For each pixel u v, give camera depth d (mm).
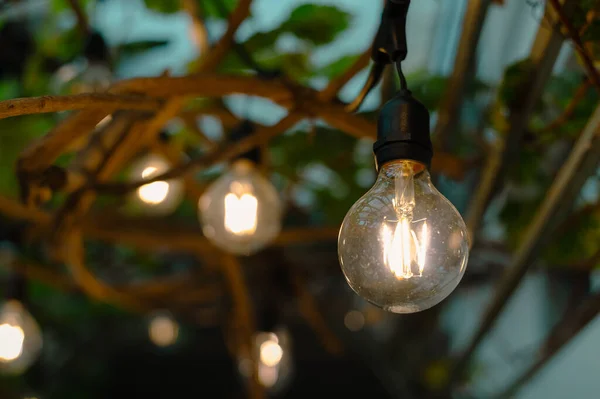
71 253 1557
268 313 2074
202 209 1309
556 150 1289
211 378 3736
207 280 2139
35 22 1720
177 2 1333
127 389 3676
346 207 1632
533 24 1470
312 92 972
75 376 3184
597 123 887
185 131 1501
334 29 1209
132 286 2049
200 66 1041
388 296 710
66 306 2898
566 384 2285
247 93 942
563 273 1876
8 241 1829
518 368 2186
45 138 945
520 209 1347
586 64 880
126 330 3287
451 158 1151
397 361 2531
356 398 3699
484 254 1646
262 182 1267
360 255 709
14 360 1835
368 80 794
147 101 891
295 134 1337
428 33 1859
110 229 1696
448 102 1125
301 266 2117
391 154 706
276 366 2066
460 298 2609
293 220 2094
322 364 3656
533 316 2336
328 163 1503
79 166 1089
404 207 702
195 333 3539
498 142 1090
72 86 1386
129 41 1385
